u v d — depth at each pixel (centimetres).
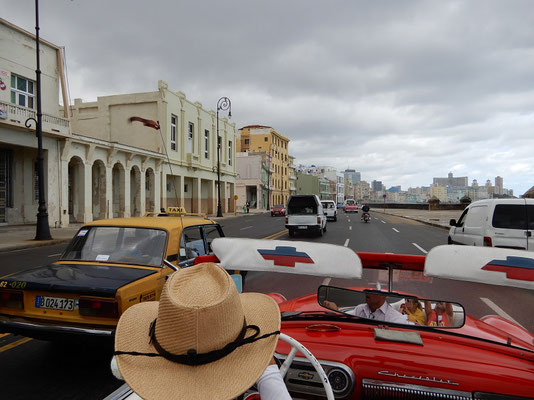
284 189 8762
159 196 3120
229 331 111
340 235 1927
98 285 344
